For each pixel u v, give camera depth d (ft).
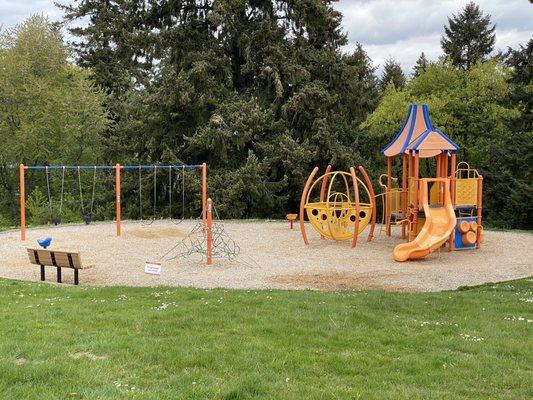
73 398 16.57
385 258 50.42
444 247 55.67
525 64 98.68
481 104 113.80
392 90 122.21
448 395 17.47
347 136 107.34
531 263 47.93
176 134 101.96
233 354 21.16
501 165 107.55
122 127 117.80
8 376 18.15
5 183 129.49
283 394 17.30
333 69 102.63
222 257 50.57
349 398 17.04
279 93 95.55
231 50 106.32
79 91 124.06
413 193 55.16
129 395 16.87
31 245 57.62
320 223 59.57
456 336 24.41
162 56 105.60
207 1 104.17
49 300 31.35
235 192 91.97
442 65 124.57
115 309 28.84
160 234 65.41
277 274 43.34
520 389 18.13
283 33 101.30
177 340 22.89
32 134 118.32
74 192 130.21
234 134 93.30
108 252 53.11
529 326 26.22
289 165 94.79
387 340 23.62
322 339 23.49
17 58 123.44
